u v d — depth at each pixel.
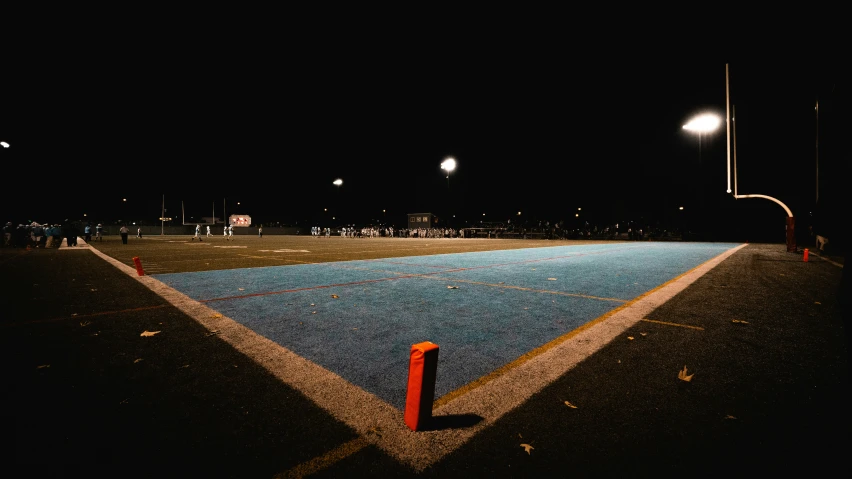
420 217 64.44
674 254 17.39
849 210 2.63
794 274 9.42
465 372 3.28
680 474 1.92
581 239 45.84
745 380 3.06
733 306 5.78
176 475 1.93
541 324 4.84
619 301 6.32
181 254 17.00
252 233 71.12
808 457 2.04
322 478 1.91
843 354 3.63
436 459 2.07
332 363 3.49
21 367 3.37
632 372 3.24
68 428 2.37
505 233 53.56
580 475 1.92
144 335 4.31
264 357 3.62
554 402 2.71
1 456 2.07
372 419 2.49
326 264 12.59
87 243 28.69
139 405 2.67
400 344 4.04
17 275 9.46
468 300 6.39
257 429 2.37
